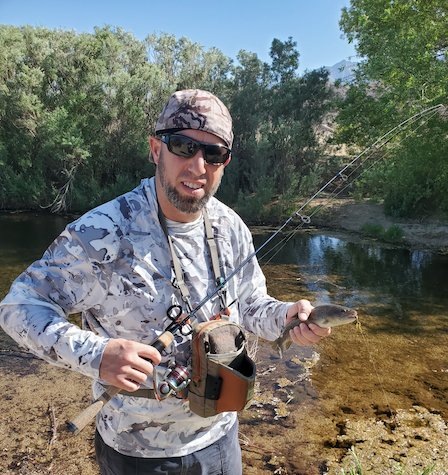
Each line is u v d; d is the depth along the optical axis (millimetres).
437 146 11711
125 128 19328
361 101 14516
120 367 1221
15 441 3438
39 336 1256
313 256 10227
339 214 13859
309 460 3250
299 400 4102
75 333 1274
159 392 1366
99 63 19016
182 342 1465
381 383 4438
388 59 12320
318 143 18703
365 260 9812
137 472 1461
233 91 20750
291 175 16078
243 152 18297
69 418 3758
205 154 1396
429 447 3404
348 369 4742
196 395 1410
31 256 10148
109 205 1451
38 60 19297
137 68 20484
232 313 1637
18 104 17609
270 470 3139
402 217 12852
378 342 5473
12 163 19141
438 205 12562
